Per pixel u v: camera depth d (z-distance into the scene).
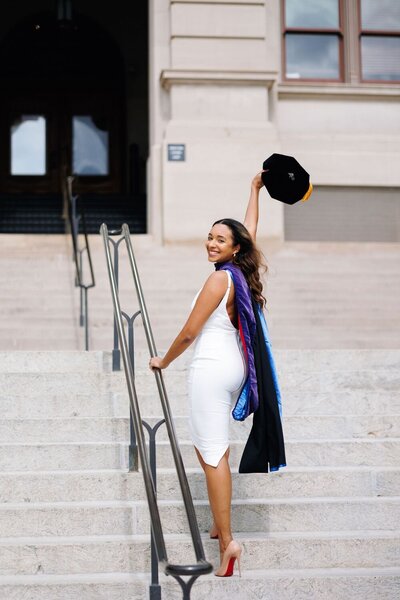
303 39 14.61
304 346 10.46
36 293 11.18
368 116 14.08
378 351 7.74
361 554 4.79
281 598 4.49
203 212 13.15
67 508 4.94
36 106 20.25
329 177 13.79
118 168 20.25
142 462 4.14
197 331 4.57
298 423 5.92
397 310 11.22
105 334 10.41
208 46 13.52
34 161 20.11
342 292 11.59
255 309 4.74
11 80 20.22
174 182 13.16
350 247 13.45
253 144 13.32
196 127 13.32
